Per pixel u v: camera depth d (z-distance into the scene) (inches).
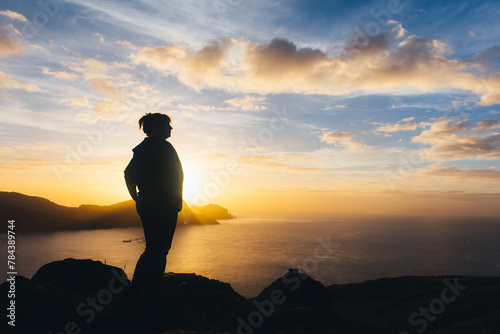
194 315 156.0
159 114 130.3
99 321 122.0
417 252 7032.5
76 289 160.1
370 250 7357.3
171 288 186.5
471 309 189.5
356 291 299.6
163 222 118.6
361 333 129.3
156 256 121.1
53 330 111.3
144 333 127.1
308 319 127.3
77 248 7170.3
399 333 144.3
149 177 116.7
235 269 4729.3
